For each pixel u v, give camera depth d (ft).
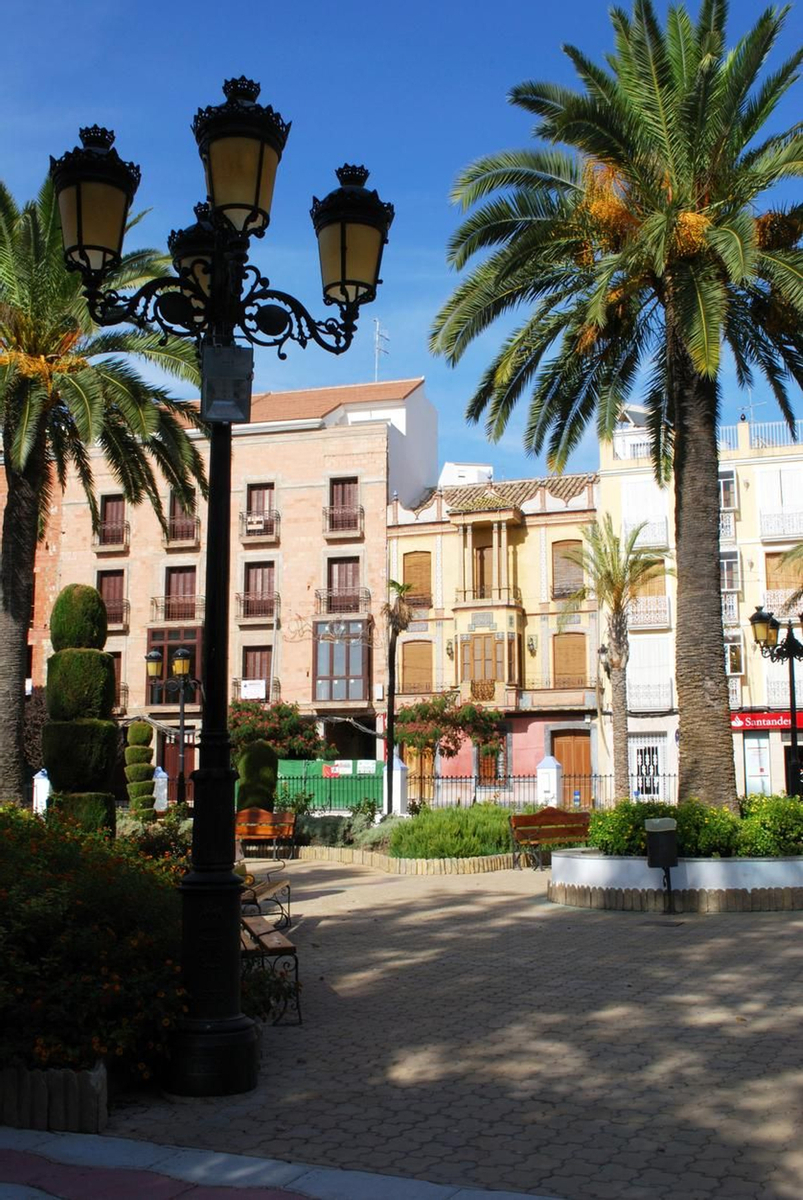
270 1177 16.43
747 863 45.24
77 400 57.36
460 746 142.51
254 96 23.43
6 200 61.52
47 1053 19.16
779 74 51.93
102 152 23.50
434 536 154.92
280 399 177.06
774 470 140.97
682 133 50.75
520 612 150.61
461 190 54.75
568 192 55.77
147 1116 19.67
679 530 53.16
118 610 163.53
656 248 47.75
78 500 166.91
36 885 22.97
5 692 61.11
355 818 81.35
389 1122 19.10
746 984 29.84
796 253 50.11
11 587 61.87
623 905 45.93
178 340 62.18
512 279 56.08
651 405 64.39
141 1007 20.62
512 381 60.90
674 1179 16.14
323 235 25.43
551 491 153.38
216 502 23.45
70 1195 15.87
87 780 54.60
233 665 159.33
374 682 154.30
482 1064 22.70
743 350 59.62
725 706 51.44
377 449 158.71
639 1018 26.25
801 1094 19.98
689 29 53.47
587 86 54.80
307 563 158.51
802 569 104.27
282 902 51.49
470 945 38.06
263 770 85.20
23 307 61.87
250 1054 21.25
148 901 24.38
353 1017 27.43
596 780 134.41
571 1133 18.26
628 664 142.72
